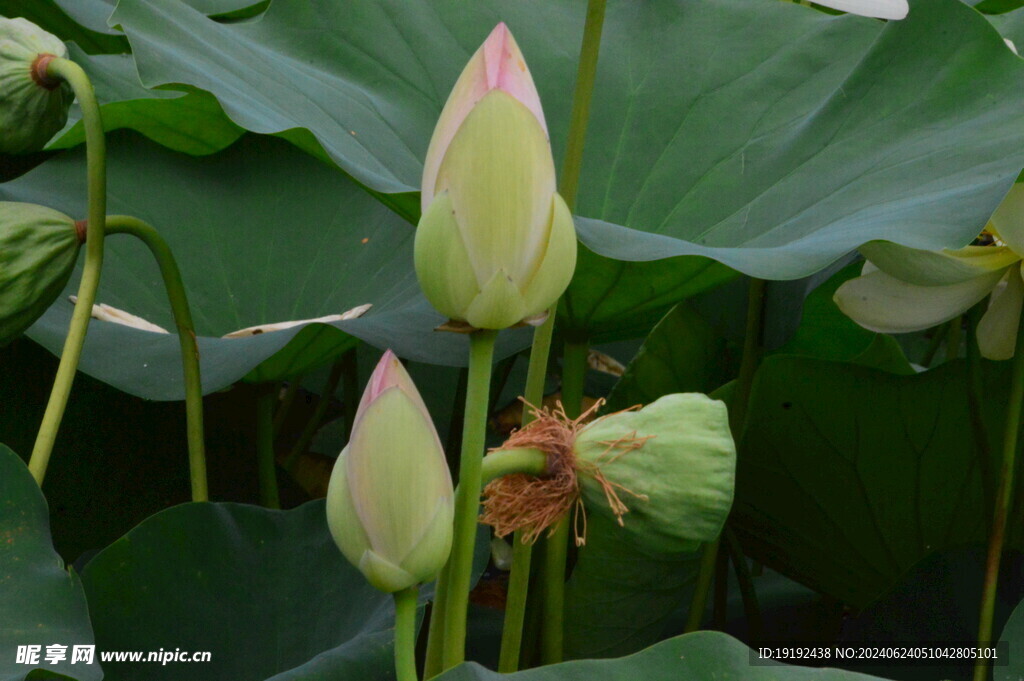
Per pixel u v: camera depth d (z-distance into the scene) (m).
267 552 1.56
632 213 1.89
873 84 1.69
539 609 1.84
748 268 1.48
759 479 1.90
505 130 1.26
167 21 1.64
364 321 1.77
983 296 1.60
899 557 1.93
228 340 1.84
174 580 1.53
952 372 1.69
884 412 1.75
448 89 1.94
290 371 1.88
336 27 1.94
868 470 1.83
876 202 1.56
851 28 2.00
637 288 1.59
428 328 1.77
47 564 1.40
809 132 1.76
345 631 1.53
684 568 1.88
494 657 1.86
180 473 1.89
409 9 2.01
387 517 1.27
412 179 1.70
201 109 1.94
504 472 1.35
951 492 1.82
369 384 1.28
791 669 1.35
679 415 1.35
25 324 1.55
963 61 1.61
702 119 1.97
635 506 1.35
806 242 1.53
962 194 1.48
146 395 1.65
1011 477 1.60
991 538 1.60
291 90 1.69
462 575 1.33
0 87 1.58
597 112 2.02
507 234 1.26
